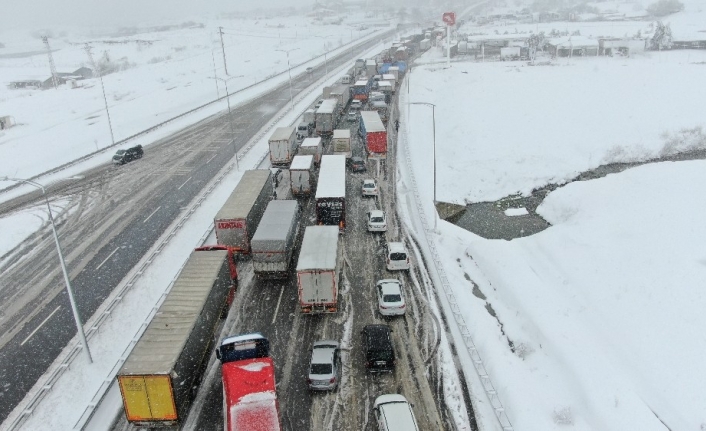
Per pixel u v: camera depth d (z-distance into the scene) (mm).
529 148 60312
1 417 22781
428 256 36531
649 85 83312
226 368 21875
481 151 59938
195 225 41375
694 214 36750
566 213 44062
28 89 121625
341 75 115188
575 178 53562
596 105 74812
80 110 91250
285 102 89375
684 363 24844
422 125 70688
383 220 39625
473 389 23969
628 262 32875
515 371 25297
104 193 49469
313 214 43031
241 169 54562
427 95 88875
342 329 28359
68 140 70500
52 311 30578
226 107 87000
